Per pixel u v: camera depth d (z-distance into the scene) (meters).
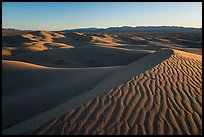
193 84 7.56
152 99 5.94
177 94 6.45
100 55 29.98
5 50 38.38
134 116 4.94
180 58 12.89
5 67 11.83
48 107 8.20
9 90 9.57
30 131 4.25
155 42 73.19
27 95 9.15
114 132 4.32
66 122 4.56
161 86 7.09
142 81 7.52
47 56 28.19
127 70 11.77
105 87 7.55
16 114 7.71
